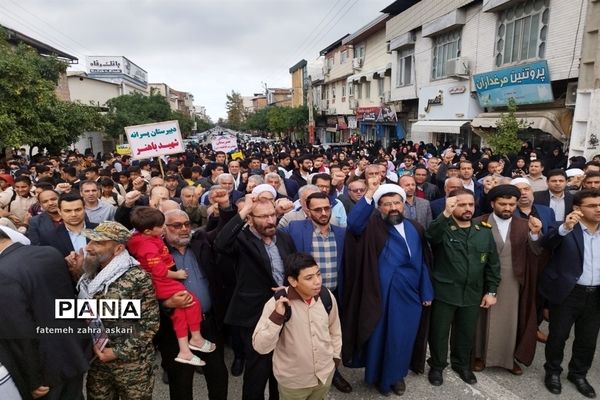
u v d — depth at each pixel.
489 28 14.17
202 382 3.78
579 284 3.33
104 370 2.64
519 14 12.79
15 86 13.12
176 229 3.13
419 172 6.57
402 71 21.03
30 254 2.39
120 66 47.41
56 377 2.39
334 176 6.01
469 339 3.65
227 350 4.34
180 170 8.97
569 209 4.97
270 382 3.24
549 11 11.62
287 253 3.31
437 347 3.64
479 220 3.64
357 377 3.83
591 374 3.76
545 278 3.52
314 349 2.63
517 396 3.47
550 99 11.72
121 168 12.31
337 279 3.59
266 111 54.94
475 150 13.24
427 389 3.60
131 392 2.64
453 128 15.72
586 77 10.07
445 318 3.59
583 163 7.77
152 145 8.51
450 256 3.51
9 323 2.23
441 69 17.42
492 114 14.05
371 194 3.34
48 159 11.91
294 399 2.70
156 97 33.41
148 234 2.85
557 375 3.54
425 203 5.18
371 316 3.39
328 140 38.34
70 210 3.62
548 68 11.65
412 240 3.51
